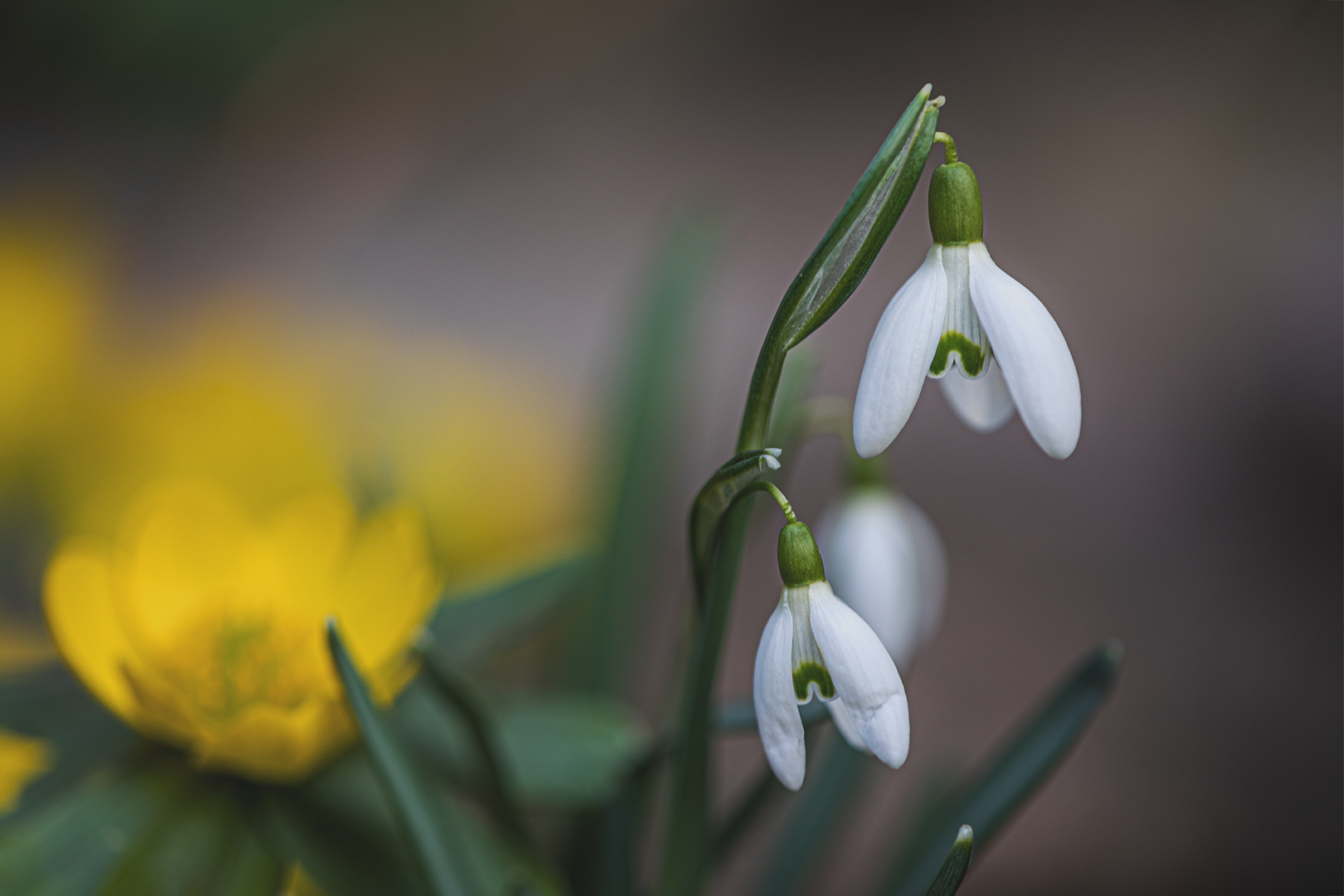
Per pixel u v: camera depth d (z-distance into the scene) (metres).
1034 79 1.74
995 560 1.05
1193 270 1.37
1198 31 1.77
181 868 0.41
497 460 0.86
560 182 1.64
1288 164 1.50
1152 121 1.62
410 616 0.42
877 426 0.36
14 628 0.73
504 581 0.45
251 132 1.75
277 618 0.44
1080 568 1.05
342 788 0.42
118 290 1.33
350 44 1.85
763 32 1.91
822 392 1.16
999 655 0.96
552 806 0.43
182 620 0.44
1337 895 0.80
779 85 1.80
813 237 1.43
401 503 0.51
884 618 0.44
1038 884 0.82
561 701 0.45
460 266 1.46
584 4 2.00
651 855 0.62
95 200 1.52
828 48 1.86
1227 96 1.63
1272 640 0.98
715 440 1.09
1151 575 1.04
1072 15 1.86
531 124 1.77
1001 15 1.88
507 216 1.57
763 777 0.44
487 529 0.82
